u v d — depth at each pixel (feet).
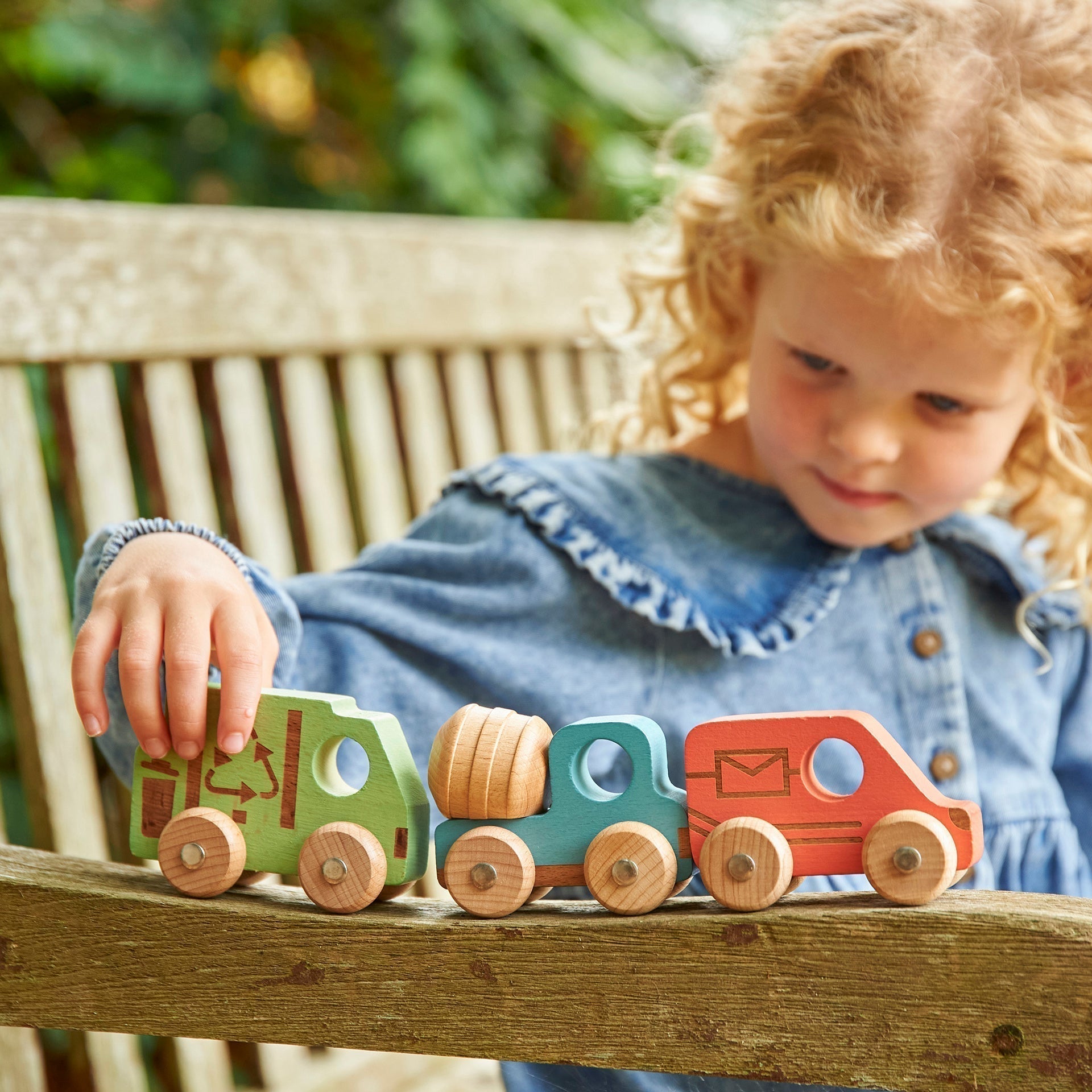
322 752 1.96
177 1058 3.33
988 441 2.63
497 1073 3.84
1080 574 3.12
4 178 6.08
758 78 2.98
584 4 6.97
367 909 1.91
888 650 2.97
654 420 3.60
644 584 2.82
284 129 6.86
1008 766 3.00
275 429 3.82
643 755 1.84
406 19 6.29
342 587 2.82
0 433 3.02
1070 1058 1.62
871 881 1.72
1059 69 2.68
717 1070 1.74
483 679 2.79
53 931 1.97
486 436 4.48
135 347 3.30
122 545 2.31
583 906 1.89
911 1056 1.68
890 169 2.56
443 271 4.26
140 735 2.00
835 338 2.53
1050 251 2.54
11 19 6.03
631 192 6.68
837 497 2.73
